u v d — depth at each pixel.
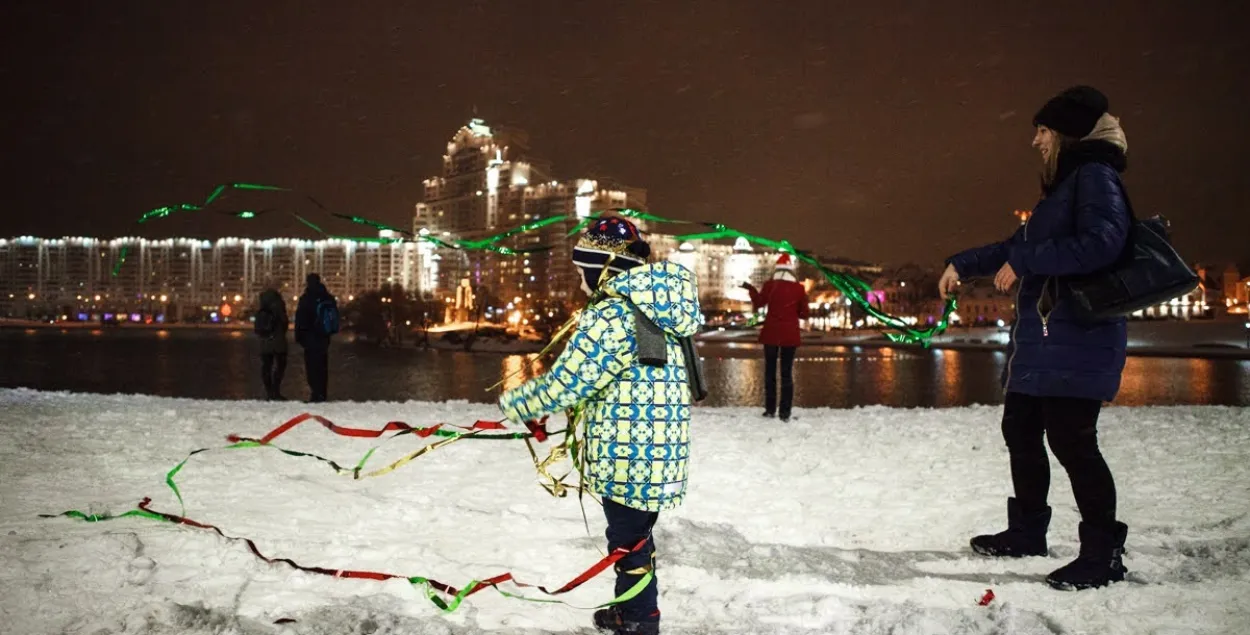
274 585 4.39
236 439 4.33
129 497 6.05
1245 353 60.81
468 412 11.13
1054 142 4.80
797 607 4.23
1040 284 4.80
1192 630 3.93
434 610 4.14
